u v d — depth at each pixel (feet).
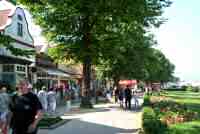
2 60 108.17
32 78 138.31
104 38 122.31
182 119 53.93
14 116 30.96
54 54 126.11
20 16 128.98
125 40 123.85
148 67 205.77
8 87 88.28
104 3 109.60
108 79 227.20
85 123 75.66
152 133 39.52
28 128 30.81
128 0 109.50
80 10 113.50
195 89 428.97
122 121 79.36
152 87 302.45
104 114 97.76
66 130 64.54
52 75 166.09
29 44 137.59
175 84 549.95
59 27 117.08
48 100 96.99
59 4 112.06
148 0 115.75
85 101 122.83
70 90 168.86
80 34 120.57
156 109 66.39
